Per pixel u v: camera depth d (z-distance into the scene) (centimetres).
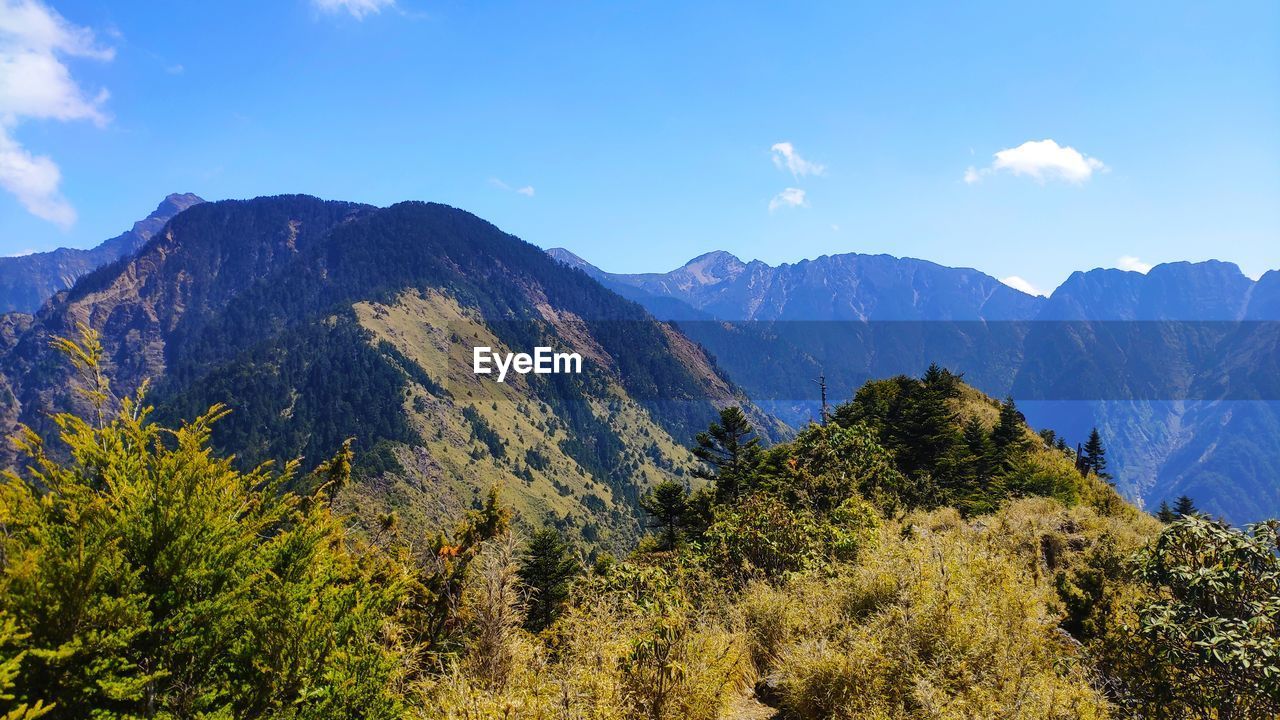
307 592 596
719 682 623
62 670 475
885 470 2503
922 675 592
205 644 548
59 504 560
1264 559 585
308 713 548
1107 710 587
